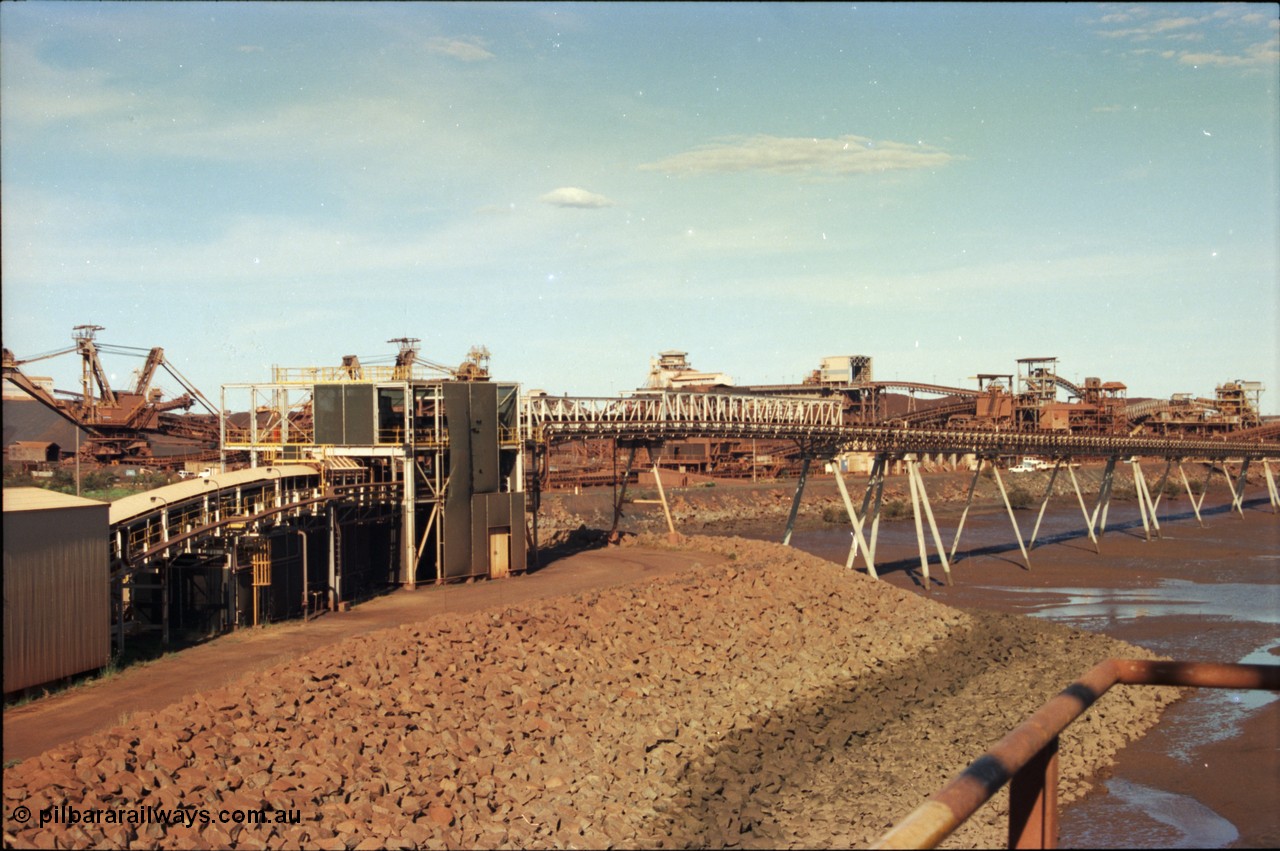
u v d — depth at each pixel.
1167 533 120.44
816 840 28.84
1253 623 64.00
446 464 56.66
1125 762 38.25
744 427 76.25
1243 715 43.75
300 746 27.23
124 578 36.16
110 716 27.77
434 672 34.12
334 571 46.97
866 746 37.53
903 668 49.56
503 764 30.52
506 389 60.03
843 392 181.50
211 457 98.75
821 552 98.62
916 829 4.29
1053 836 5.45
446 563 55.22
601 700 36.78
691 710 38.53
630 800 30.62
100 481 86.62
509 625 40.34
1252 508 162.50
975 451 91.31
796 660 46.84
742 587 54.62
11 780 21.61
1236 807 33.47
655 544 72.50
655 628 45.09
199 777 23.89
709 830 29.14
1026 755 5.04
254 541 41.12
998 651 53.59
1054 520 139.12
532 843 26.75
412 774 28.05
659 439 75.62
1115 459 115.44
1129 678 6.28
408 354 59.66
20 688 29.55
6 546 29.20
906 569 87.25
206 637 39.25
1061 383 163.75
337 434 55.81
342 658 33.19
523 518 58.50
